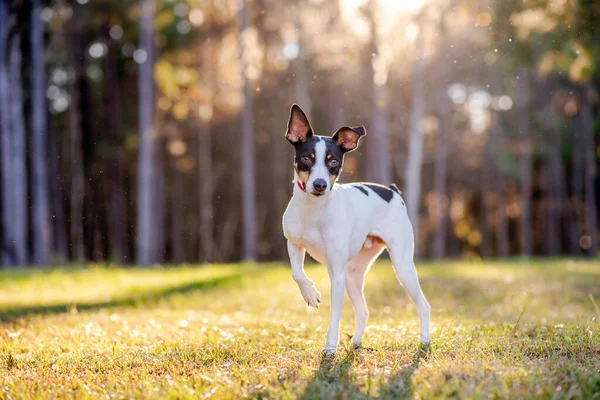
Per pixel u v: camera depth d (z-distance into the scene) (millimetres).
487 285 12664
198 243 34750
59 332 6828
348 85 24797
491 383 4211
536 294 11133
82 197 29172
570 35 13328
